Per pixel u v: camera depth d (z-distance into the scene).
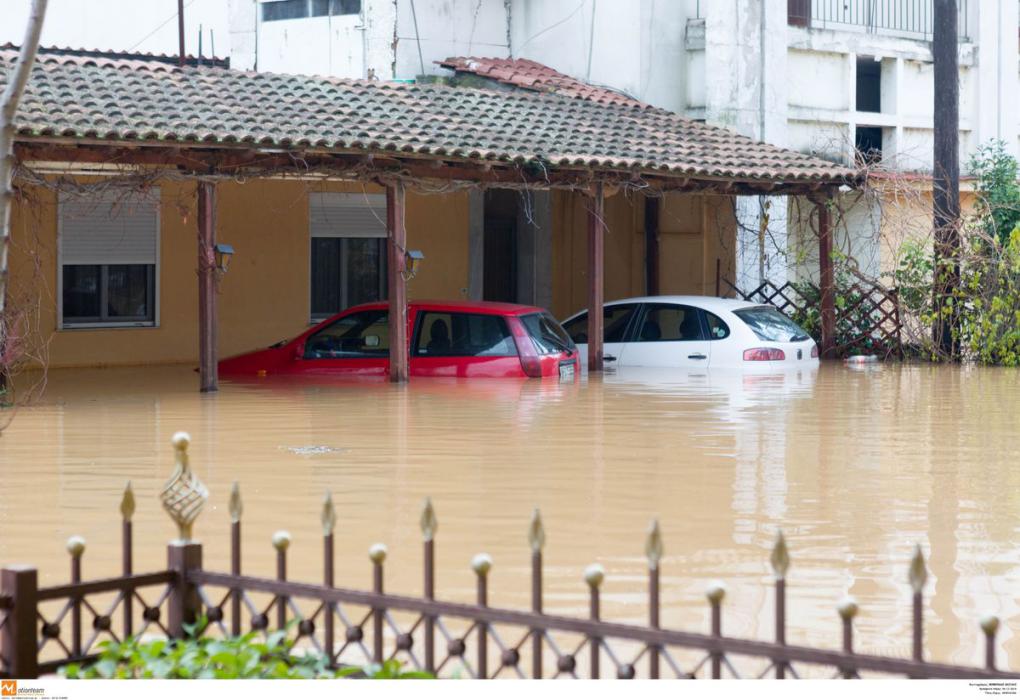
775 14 29.12
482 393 18.69
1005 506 10.85
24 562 8.83
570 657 5.21
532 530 5.30
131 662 5.68
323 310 27.16
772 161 24.61
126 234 23.98
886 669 4.78
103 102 18.36
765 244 28.53
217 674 5.55
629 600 8.00
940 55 25.08
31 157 17.36
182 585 6.01
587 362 22.89
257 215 25.94
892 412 16.91
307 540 9.48
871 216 26.81
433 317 20.94
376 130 19.98
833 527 10.05
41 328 22.92
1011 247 24.48
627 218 29.92
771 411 16.97
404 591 8.09
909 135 32.50
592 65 29.17
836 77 30.84
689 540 9.58
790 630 7.45
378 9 28.33
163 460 12.92
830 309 25.53
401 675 5.46
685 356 22.56
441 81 28.61
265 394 18.66
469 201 28.97
